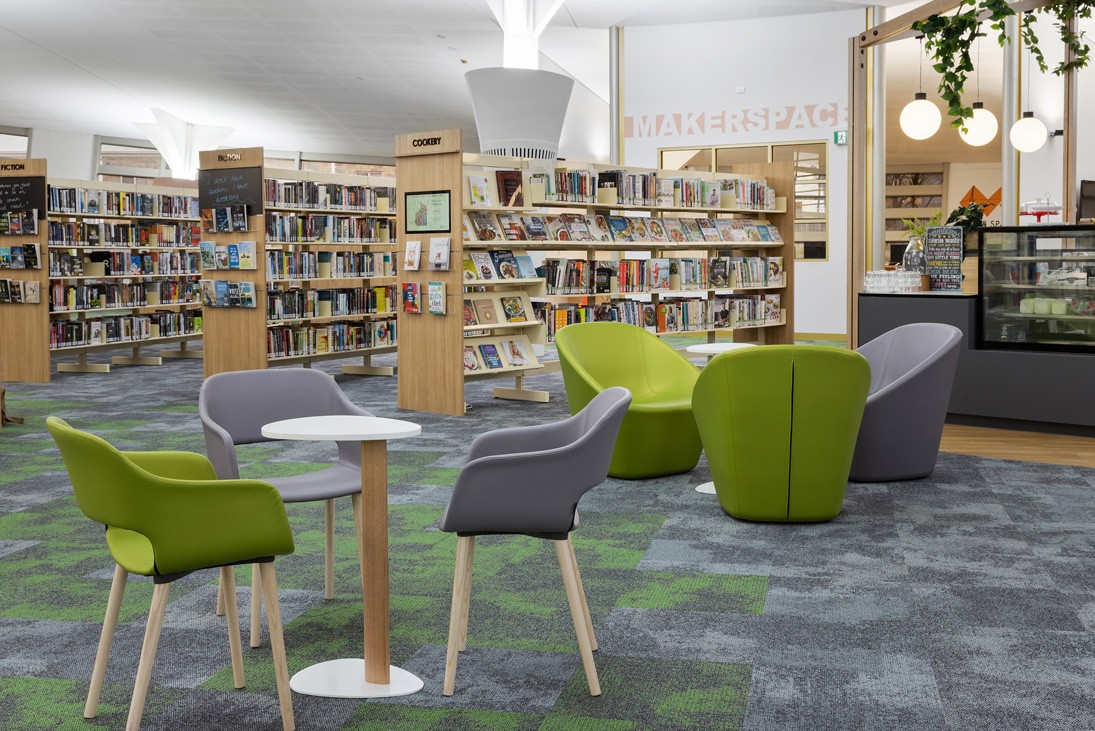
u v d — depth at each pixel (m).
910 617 3.46
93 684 2.73
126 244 11.91
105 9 13.52
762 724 2.67
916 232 10.40
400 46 15.10
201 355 12.97
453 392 8.08
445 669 2.95
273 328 9.90
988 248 7.10
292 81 17.12
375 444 2.91
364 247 11.34
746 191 11.15
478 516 2.89
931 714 2.72
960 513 4.86
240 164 9.45
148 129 19.95
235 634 2.92
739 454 4.64
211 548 2.60
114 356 12.73
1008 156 13.41
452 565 4.12
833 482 4.63
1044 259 6.89
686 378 6.09
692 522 4.75
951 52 7.09
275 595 2.67
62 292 10.93
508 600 3.68
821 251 14.45
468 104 18.59
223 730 2.66
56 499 5.30
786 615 3.50
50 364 11.40
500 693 2.89
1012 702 2.79
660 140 15.10
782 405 4.54
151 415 8.14
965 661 3.08
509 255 8.66
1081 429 6.81
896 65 16.27
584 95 18.81
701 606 3.60
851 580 3.87
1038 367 6.84
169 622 3.48
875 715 2.71
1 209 10.38
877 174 14.00
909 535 4.48
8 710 2.78
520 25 10.59
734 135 14.71
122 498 2.51
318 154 22.59
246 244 9.41
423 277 8.24
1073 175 9.35
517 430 3.28
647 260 10.04
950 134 21.45
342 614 3.56
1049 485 5.41
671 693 2.87
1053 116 13.48
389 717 2.74
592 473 2.95
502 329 8.94
